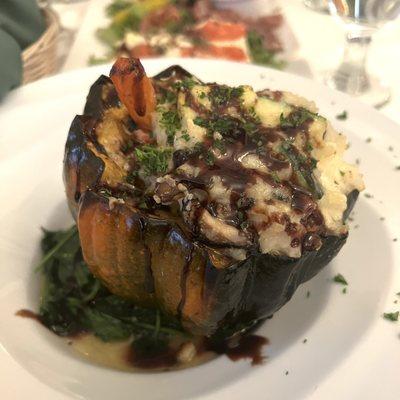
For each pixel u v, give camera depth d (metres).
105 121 0.18
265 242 0.16
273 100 0.18
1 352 0.16
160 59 0.25
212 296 0.16
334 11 0.28
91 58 0.31
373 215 0.20
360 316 0.17
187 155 0.16
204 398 0.15
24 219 0.21
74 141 0.17
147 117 0.18
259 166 0.16
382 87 0.28
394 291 0.17
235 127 0.17
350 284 0.18
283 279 0.17
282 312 0.18
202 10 0.34
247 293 0.17
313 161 0.17
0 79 0.23
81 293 0.19
